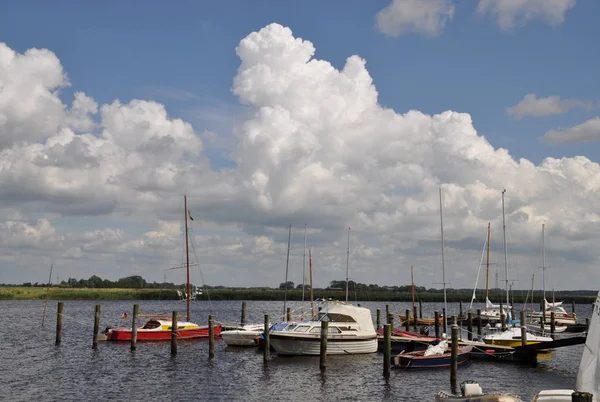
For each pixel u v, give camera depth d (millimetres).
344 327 51938
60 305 59688
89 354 53500
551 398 22359
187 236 70688
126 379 42031
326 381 41531
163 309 145750
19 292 184125
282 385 40156
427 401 36000
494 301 128125
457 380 42188
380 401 35938
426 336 59281
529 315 95125
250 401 35625
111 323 91688
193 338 64188
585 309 172750
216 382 41031
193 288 74312
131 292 193125
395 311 145375
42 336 69312
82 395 36938
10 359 50656
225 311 140000
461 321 82625
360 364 48094
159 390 38469
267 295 195500
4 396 36594
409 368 45750
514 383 41531
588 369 19859
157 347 58156
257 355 52938
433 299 192875
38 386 39562
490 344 52875
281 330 50906
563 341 47938
